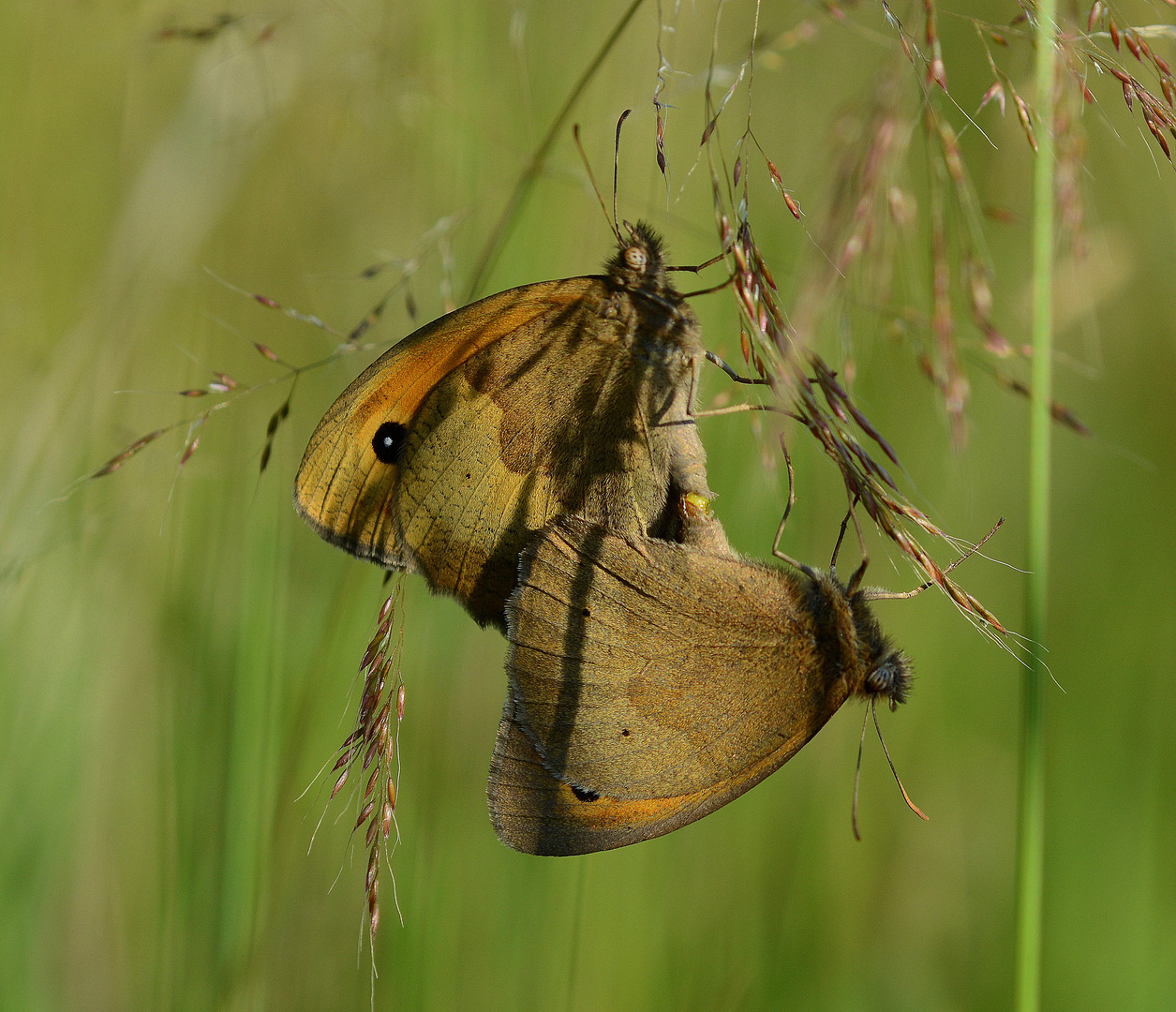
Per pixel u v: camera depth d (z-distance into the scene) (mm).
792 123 623
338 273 633
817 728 585
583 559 583
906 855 624
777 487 608
